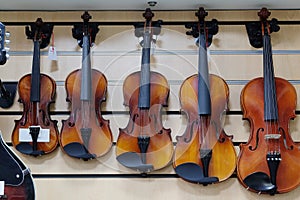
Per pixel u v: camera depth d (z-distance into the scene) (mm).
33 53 2092
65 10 2262
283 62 2213
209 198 2090
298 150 1972
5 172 1844
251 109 2008
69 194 2119
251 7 2213
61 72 2223
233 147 2014
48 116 2107
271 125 1970
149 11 2135
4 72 2229
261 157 1970
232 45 2223
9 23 2262
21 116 2178
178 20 2250
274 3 2154
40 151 2082
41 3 2156
